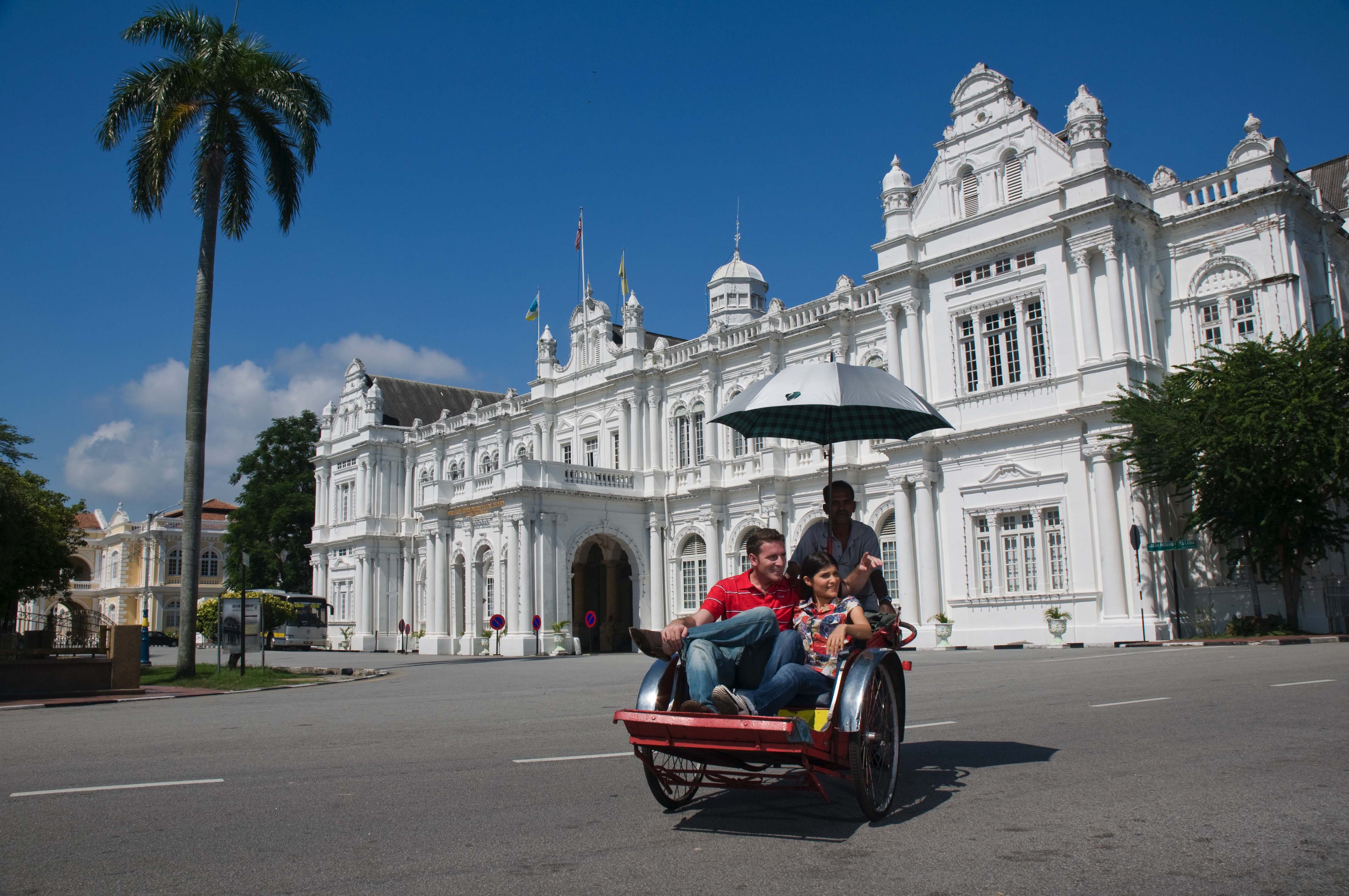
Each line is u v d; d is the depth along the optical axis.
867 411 9.06
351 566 60.72
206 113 26.59
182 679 24.00
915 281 33.00
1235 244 28.42
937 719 10.84
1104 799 6.35
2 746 10.90
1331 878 4.56
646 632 6.56
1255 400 23.14
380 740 10.63
